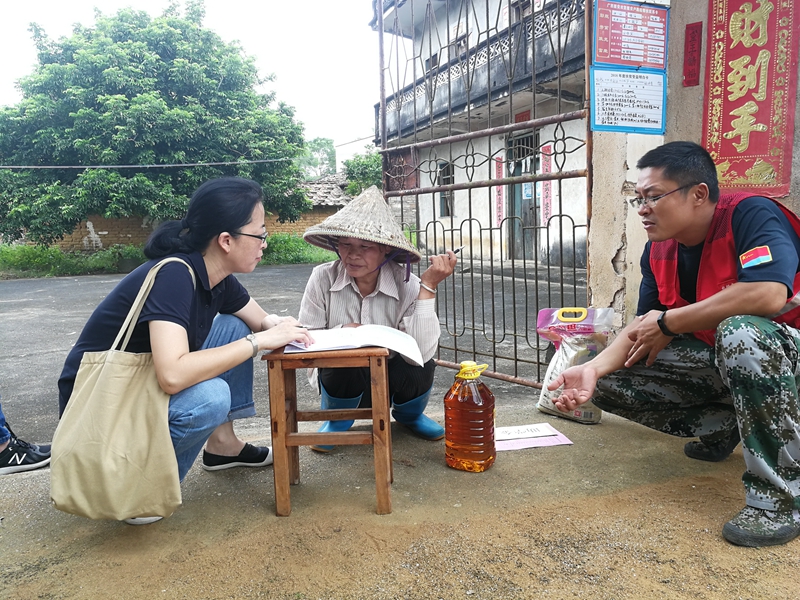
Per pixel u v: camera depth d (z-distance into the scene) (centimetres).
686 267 198
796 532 156
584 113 274
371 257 209
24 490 207
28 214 1466
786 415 156
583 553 153
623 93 264
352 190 2147
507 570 146
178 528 175
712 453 211
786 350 161
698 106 269
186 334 161
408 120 1150
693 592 135
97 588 146
